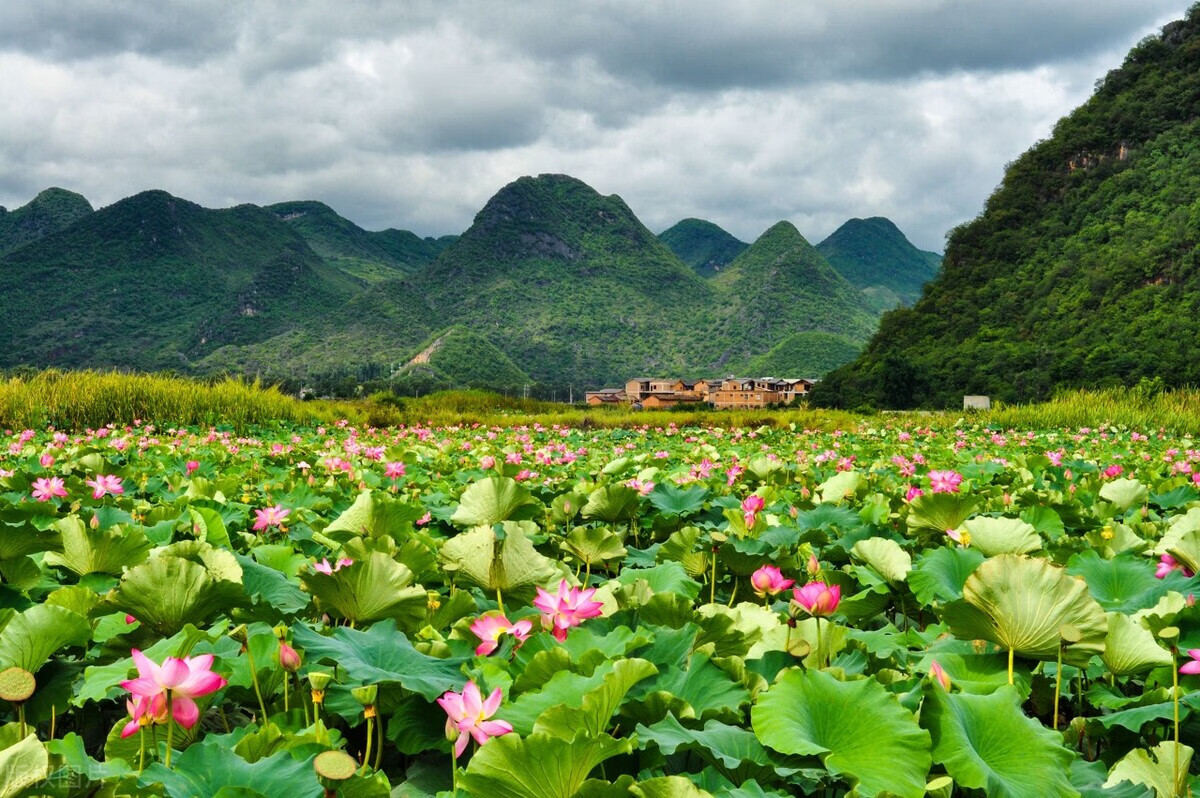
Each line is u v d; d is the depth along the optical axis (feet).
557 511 18.15
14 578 11.70
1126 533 15.14
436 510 18.70
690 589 12.10
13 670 6.81
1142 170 285.64
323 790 6.33
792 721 6.93
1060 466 30.19
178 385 64.85
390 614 9.92
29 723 8.37
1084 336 225.15
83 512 15.28
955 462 35.99
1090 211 288.30
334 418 78.64
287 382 508.53
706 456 35.45
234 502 19.11
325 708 8.34
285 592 11.10
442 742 7.81
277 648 9.07
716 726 7.26
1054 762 6.84
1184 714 7.97
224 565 10.67
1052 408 86.02
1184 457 37.01
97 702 9.34
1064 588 8.32
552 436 56.29
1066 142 321.93
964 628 8.95
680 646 8.96
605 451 40.55
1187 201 257.75
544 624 9.09
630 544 18.89
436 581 13.16
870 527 15.76
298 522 17.49
